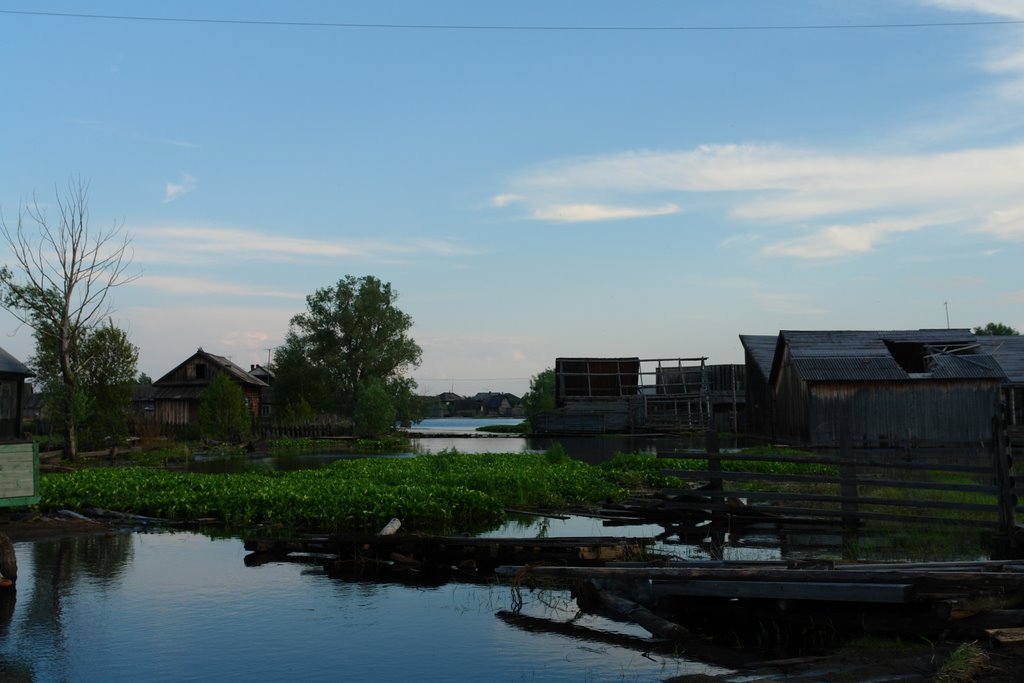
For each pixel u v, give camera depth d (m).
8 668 8.94
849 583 9.32
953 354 43.97
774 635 9.85
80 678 8.62
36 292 41.12
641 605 10.94
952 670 7.34
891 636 9.23
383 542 14.68
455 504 20.11
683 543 15.88
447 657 9.30
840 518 17.92
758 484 24.47
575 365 72.94
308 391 79.00
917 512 17.47
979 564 10.13
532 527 18.78
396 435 75.06
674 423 65.81
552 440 63.47
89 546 16.89
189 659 9.26
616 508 20.19
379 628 10.52
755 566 11.05
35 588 12.88
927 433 42.50
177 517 20.81
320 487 23.00
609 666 8.87
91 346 44.31
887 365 43.19
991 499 18.44
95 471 29.86
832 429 42.69
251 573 14.08
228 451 49.53
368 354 78.44
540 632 10.28
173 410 71.81
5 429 36.38
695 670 8.62
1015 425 42.12
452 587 12.95
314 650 9.59
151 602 11.95
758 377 54.03
